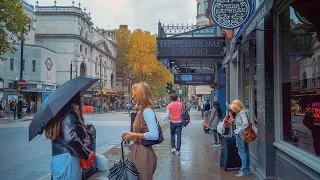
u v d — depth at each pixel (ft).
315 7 16.38
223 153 26.37
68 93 12.43
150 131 12.98
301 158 15.97
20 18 75.61
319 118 15.49
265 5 18.13
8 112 124.57
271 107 21.20
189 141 45.44
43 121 11.93
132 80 290.76
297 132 18.12
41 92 161.17
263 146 21.57
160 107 264.72
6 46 78.18
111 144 43.34
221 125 26.84
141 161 13.26
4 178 25.81
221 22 24.39
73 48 205.67
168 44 46.47
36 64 162.91
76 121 12.73
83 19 219.82
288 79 19.89
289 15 19.54
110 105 237.45
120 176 12.89
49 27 206.28
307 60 17.13
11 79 152.66
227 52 44.47
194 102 259.39
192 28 49.55
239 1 24.35
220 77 61.98
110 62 292.81
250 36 26.45
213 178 23.56
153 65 241.14
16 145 44.55
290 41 19.61
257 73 23.24
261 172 22.08
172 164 28.78
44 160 33.50
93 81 15.26
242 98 35.68
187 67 84.17
